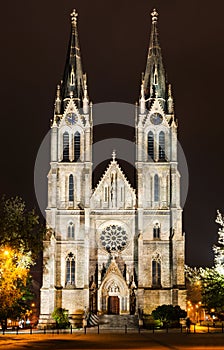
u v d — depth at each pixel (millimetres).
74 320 135250
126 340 83750
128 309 135375
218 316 127250
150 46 150250
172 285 135750
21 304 119312
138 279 135250
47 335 98312
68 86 146375
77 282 137250
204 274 118875
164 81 147750
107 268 137375
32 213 90938
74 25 151375
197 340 82188
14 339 85875
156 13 151875
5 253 83750
